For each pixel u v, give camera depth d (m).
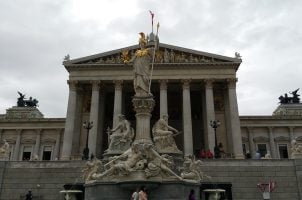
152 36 34.03
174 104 76.00
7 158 42.75
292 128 83.69
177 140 73.19
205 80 67.06
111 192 21.50
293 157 41.50
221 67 67.75
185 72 67.50
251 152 81.50
